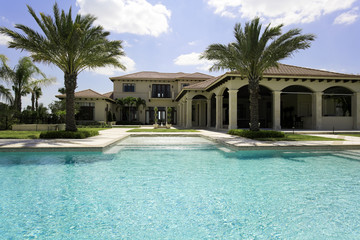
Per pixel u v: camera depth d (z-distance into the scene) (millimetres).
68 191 4156
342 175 5387
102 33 13188
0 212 3240
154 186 4488
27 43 11547
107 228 2777
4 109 18703
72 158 7238
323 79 17812
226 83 17828
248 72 13117
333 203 3654
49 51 12297
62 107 24359
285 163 6695
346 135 13922
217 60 13453
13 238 2527
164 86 34781
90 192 4105
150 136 14430
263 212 3293
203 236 2596
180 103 30891
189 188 4371
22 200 3699
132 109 33906
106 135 13742
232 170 5844
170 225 2865
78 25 11625
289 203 3643
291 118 23672
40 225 2850
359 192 4199
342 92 20453
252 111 12805
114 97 33875
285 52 12000
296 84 17922
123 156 7699
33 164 6379
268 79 17484
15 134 13344
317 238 2572
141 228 2781
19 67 20156
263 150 8625
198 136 14562
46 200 3703
